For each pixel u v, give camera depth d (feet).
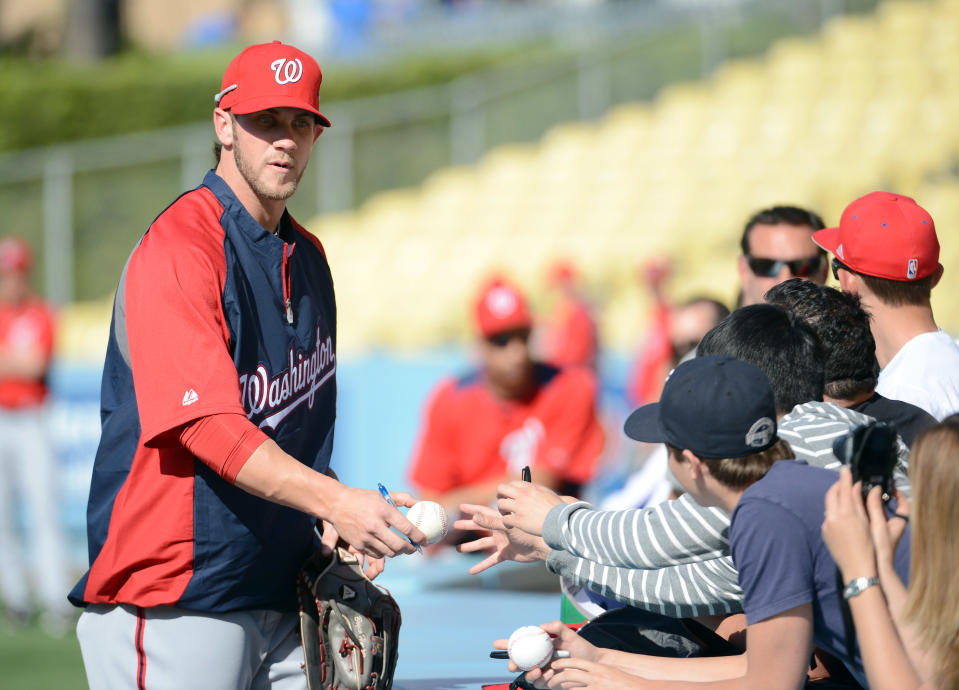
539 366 69.46
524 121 197.26
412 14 267.59
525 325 67.21
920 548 24.93
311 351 33.24
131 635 31.01
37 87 213.46
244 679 31.91
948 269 130.11
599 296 143.33
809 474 26.50
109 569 30.66
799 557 25.52
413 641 46.80
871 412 32.60
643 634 32.01
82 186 165.48
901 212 35.91
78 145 214.48
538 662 29.07
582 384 69.05
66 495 118.32
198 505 30.32
